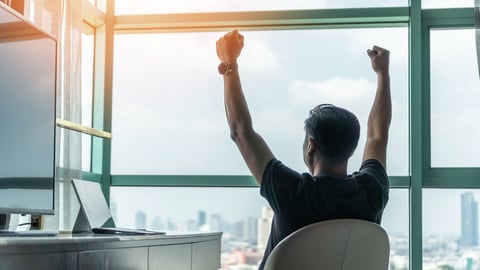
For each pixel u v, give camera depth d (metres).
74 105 3.18
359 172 1.62
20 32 1.88
